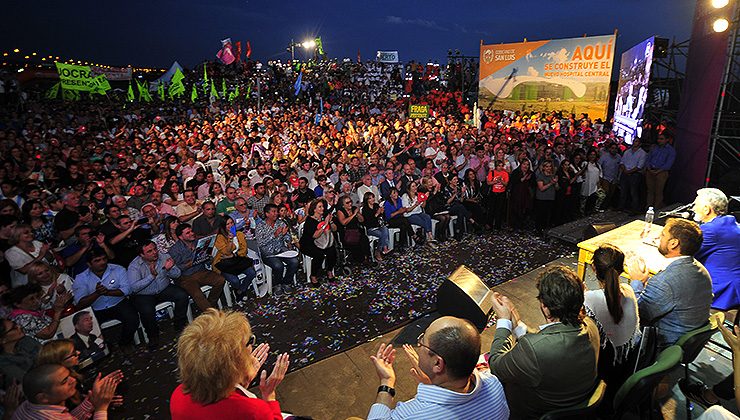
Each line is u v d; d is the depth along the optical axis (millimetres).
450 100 24609
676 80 13398
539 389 2387
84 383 4219
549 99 18547
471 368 1844
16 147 10117
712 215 4309
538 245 7691
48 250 5266
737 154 8914
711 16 8359
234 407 1812
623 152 10000
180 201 7809
